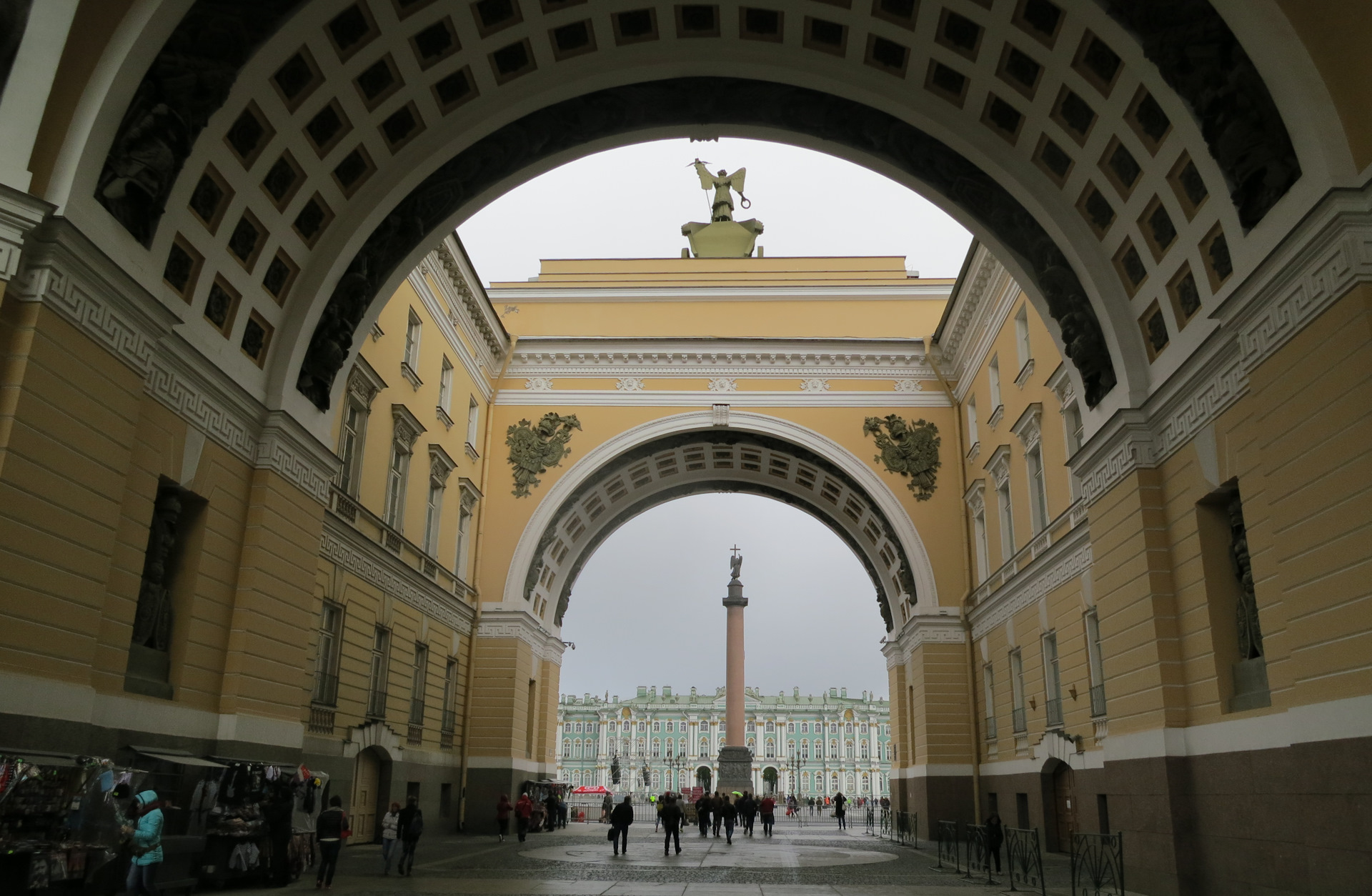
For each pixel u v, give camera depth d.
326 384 16.33
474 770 30.45
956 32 14.42
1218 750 12.62
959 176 16.64
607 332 35.50
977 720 30.34
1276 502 11.12
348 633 21.38
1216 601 13.13
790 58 15.69
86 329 10.73
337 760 20.53
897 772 35.59
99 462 10.91
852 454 33.09
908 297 35.34
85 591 10.62
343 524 20.80
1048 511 23.67
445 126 15.78
